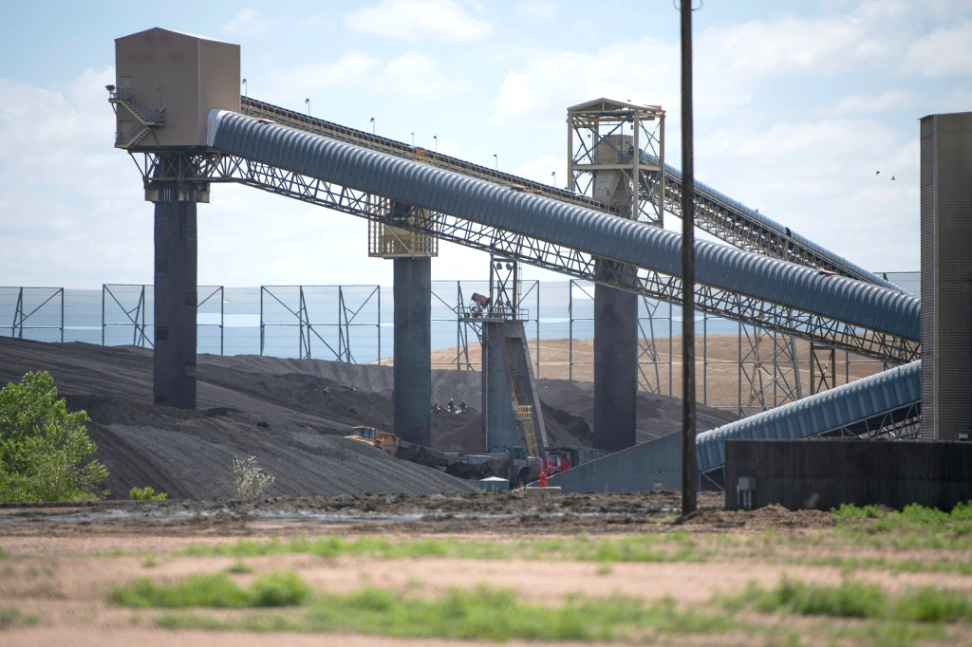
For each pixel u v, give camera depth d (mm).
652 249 85438
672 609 15398
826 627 14469
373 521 34250
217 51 106250
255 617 15266
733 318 85562
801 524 29906
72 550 24766
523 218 90188
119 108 106125
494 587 16891
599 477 71375
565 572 19438
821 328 82250
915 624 14859
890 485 33625
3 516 36562
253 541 25297
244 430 90188
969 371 57219
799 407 69500
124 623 14984
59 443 62500
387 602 15836
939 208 57812
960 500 33094
